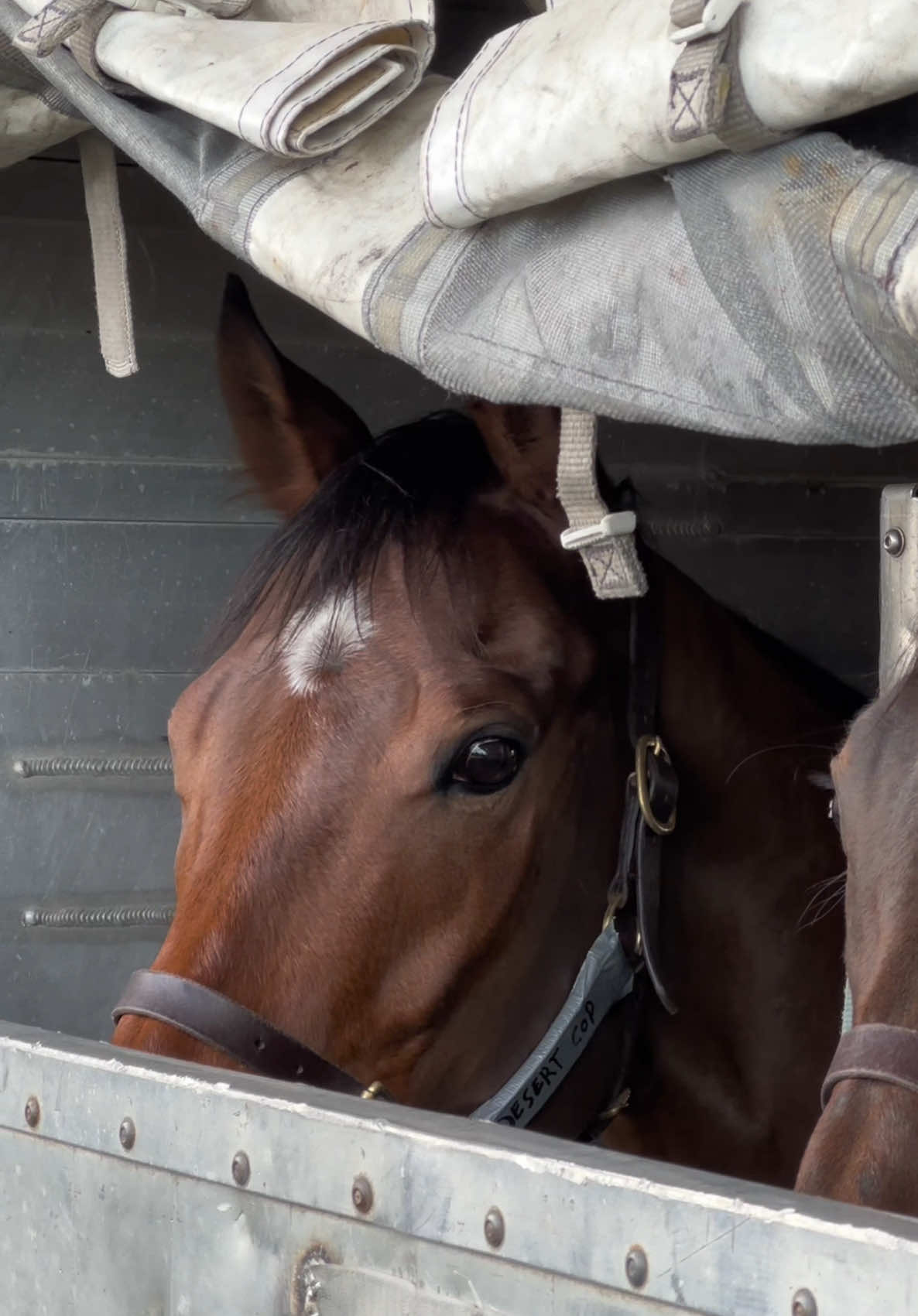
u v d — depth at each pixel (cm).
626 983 146
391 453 146
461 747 130
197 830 133
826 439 80
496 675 133
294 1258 76
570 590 144
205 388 229
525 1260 65
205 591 230
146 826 230
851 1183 89
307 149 109
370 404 238
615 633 149
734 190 80
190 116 123
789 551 245
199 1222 82
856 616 249
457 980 132
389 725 130
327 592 136
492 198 93
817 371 78
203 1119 81
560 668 139
